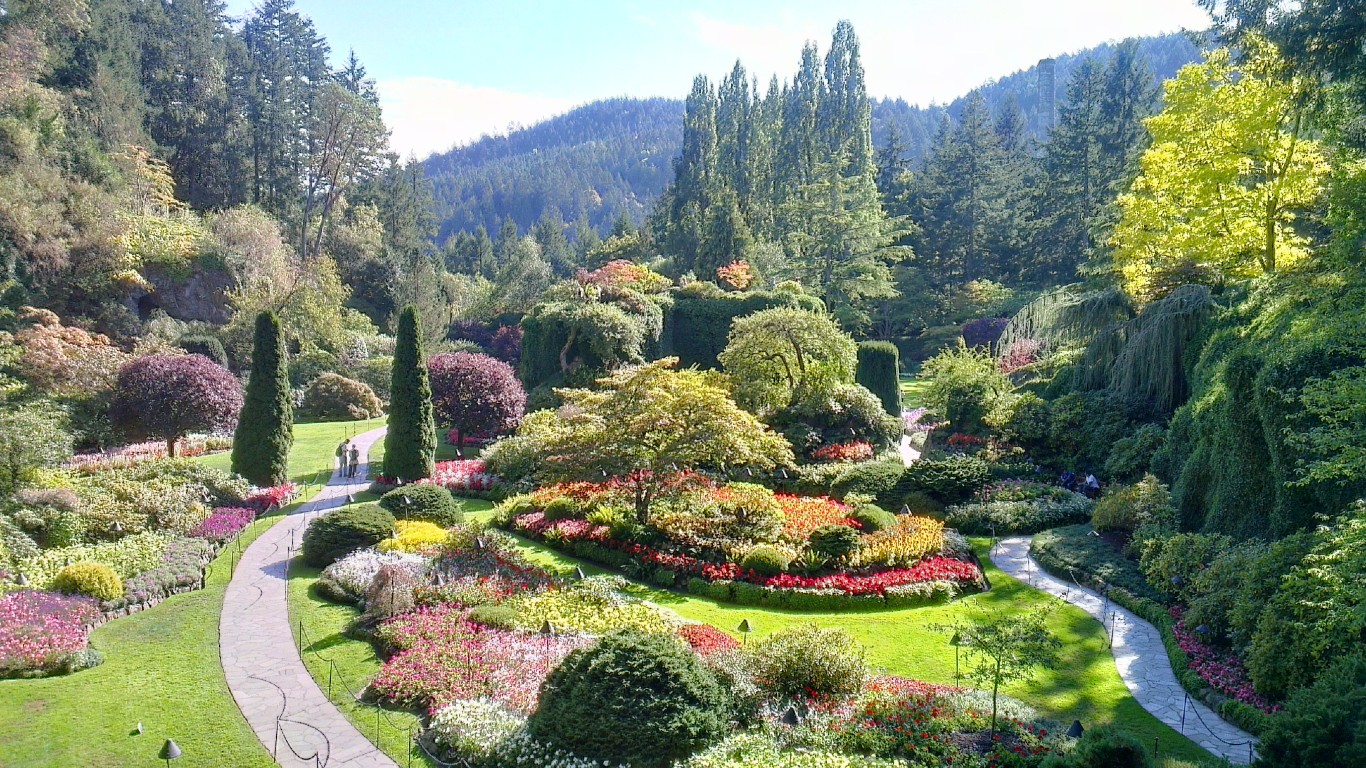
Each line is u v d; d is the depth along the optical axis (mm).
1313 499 14453
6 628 12523
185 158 58688
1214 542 15320
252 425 23406
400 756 10016
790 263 56312
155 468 21828
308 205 60875
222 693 11602
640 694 9336
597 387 35219
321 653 13016
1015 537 20219
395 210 72688
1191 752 10273
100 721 10703
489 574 16172
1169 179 29547
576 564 18094
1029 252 63438
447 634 13109
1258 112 25516
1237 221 27641
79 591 14406
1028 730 10086
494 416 29109
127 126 48844
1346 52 17875
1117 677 12695
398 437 24297
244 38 70375
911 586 16156
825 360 28844
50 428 18438
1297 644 11016
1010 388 31125
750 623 14844
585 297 39031
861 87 73625
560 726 9492
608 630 13719
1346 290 15898
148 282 42469
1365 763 7371
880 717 10266
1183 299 24188
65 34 46469
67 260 38844
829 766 8969
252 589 16000
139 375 25406
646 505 19141
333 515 17812
